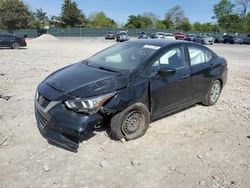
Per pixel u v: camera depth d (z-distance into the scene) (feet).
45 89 14.49
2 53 64.75
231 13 307.78
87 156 13.55
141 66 15.48
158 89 15.89
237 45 143.64
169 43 17.75
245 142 15.88
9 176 11.89
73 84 14.19
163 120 18.20
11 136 15.25
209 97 21.07
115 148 14.35
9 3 240.12
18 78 30.35
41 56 57.82
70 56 58.59
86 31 247.50
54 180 11.73
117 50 18.24
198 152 14.46
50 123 13.71
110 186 11.53
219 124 18.28
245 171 13.02
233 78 36.42
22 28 248.32
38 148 14.10
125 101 14.11
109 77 14.78
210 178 12.37
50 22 313.12
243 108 22.02
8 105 20.33
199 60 19.56
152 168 12.86
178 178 12.25
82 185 11.51
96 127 14.21
